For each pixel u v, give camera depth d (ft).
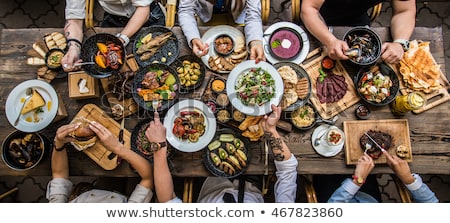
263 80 4.91
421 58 5.20
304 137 5.00
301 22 5.80
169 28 5.31
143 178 4.85
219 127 5.03
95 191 5.25
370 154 4.91
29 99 4.83
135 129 4.96
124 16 5.95
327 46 5.08
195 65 5.10
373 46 5.18
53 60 5.09
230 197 5.16
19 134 4.96
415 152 5.02
